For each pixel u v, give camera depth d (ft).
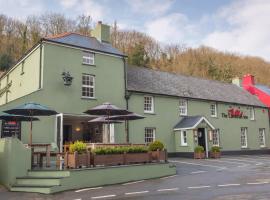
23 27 181.57
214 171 56.95
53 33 191.01
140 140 81.30
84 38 78.43
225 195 32.04
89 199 33.58
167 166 54.80
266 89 135.44
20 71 79.36
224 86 120.26
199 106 98.53
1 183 44.37
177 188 38.73
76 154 43.47
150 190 38.22
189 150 86.94
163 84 94.22
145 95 85.05
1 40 166.81
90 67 74.13
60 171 41.83
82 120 75.72
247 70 224.53
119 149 49.08
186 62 215.10
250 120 115.14
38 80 67.56
